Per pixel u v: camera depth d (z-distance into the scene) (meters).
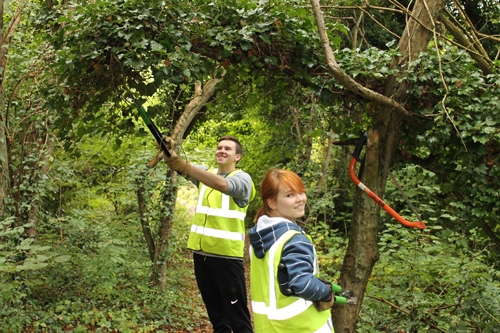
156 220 6.67
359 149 3.64
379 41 9.04
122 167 6.84
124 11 2.97
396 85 3.48
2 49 4.37
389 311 4.56
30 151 5.17
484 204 3.34
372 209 3.57
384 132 3.56
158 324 5.58
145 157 6.31
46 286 5.54
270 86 3.60
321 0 5.38
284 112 4.47
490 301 3.73
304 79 3.50
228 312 4.05
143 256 7.23
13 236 4.72
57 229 6.33
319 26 3.12
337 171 10.07
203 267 4.11
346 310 3.55
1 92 4.23
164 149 3.01
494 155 3.29
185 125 5.90
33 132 5.23
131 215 7.23
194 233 4.12
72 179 6.14
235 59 3.28
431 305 4.39
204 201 4.12
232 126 9.77
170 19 3.06
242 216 4.08
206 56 3.21
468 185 3.38
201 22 3.11
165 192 6.56
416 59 3.53
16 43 4.86
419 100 3.50
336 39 3.45
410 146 3.68
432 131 3.33
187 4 3.07
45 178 5.14
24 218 5.18
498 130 3.17
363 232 3.57
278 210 2.40
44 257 3.73
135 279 6.59
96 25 2.97
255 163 9.96
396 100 3.48
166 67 2.94
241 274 4.08
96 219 6.80
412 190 5.34
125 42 2.98
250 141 9.84
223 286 4.02
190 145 8.06
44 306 5.29
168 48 2.96
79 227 5.75
